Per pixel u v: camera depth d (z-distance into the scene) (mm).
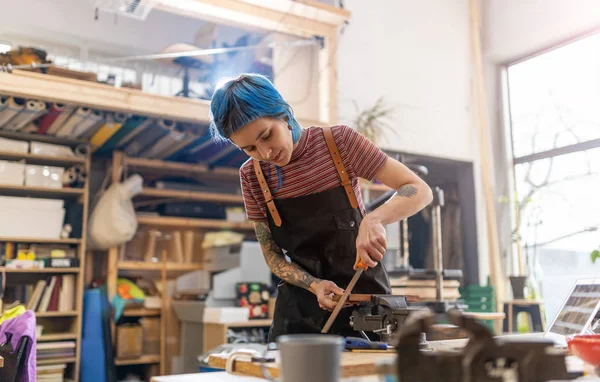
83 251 4391
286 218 1805
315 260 1788
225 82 1550
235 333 4344
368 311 1535
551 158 5641
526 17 5719
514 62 6102
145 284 4910
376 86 5410
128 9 4199
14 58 3719
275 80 4961
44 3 4855
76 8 5035
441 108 5797
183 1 4027
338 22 4621
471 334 772
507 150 6027
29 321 2918
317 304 1743
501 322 4996
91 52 5066
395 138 5410
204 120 4082
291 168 1747
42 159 4391
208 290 4816
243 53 5004
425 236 5625
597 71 5293
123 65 4938
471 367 748
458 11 6137
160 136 4465
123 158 4797
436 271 3697
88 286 4668
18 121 4062
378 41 5512
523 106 5965
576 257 5270
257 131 1513
